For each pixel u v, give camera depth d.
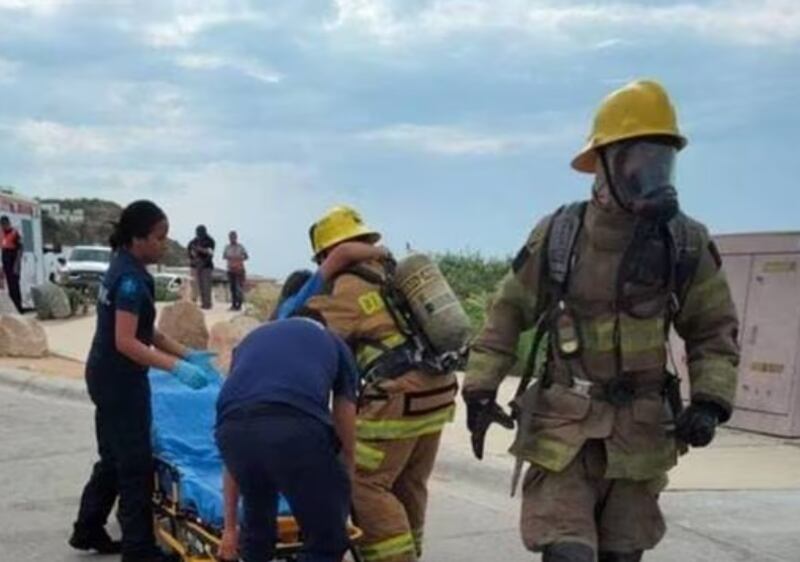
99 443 5.89
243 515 4.33
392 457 4.96
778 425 9.31
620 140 3.65
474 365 3.96
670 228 3.75
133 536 5.54
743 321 9.80
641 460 3.75
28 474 8.21
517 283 3.96
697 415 3.74
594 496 3.82
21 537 6.49
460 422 9.59
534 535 3.76
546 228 3.89
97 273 27.75
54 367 14.06
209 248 24.45
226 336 12.70
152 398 5.86
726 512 6.88
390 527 4.94
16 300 22.52
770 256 9.69
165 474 5.58
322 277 5.00
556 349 3.82
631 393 3.78
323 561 4.19
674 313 3.83
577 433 3.76
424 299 4.93
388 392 4.91
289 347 4.29
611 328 3.75
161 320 14.37
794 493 7.36
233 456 4.16
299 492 4.09
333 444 4.22
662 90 3.74
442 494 7.55
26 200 25.17
